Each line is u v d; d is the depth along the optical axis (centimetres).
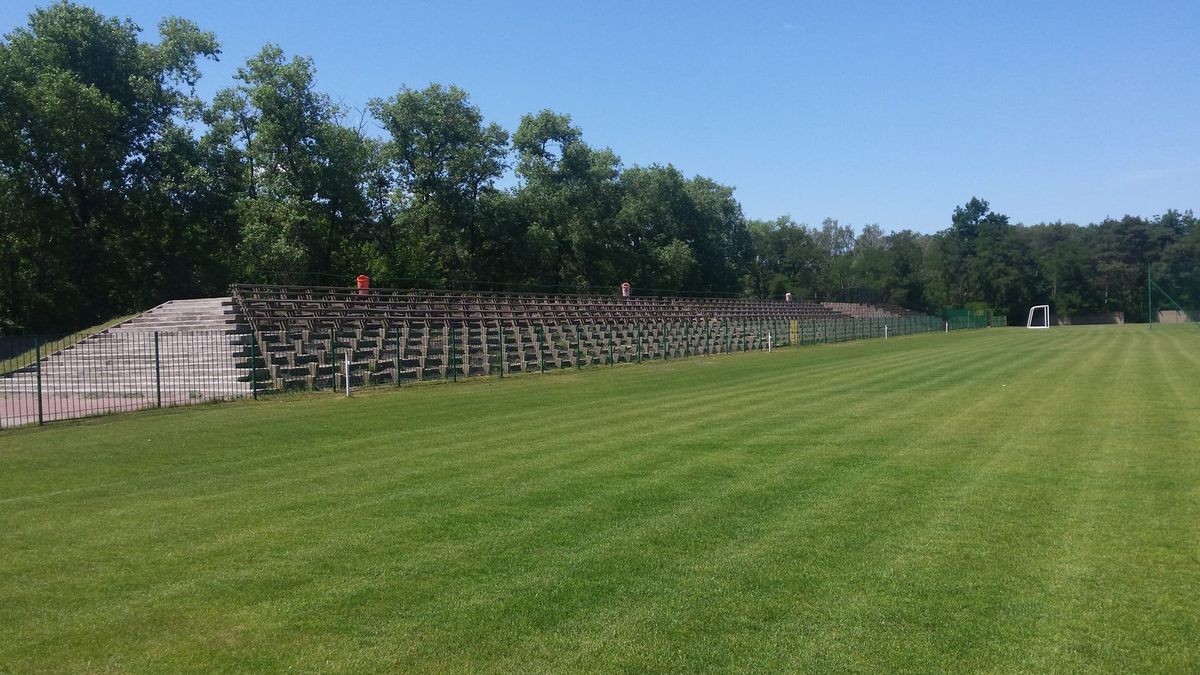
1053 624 511
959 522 749
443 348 3020
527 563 648
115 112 3781
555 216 6159
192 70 4478
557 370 3136
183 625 534
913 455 1094
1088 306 10719
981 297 10912
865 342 5547
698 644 488
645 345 4022
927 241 15212
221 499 910
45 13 3956
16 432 1546
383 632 514
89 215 4100
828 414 1552
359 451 1230
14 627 536
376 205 5456
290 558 674
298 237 4309
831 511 794
